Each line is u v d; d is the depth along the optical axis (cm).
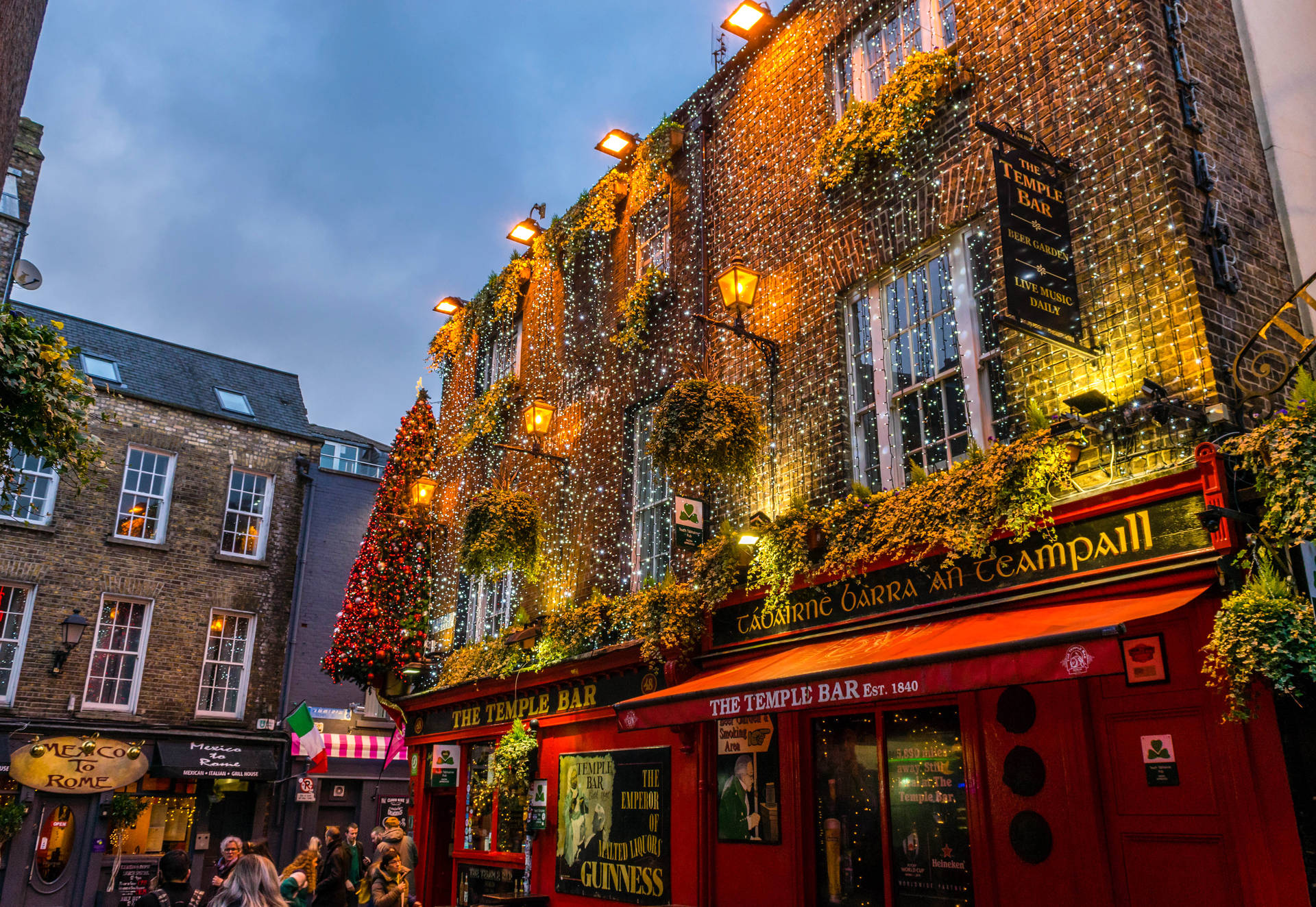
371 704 2175
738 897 789
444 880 1356
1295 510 466
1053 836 576
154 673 1830
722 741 838
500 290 1577
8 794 1600
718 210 1069
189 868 588
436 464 1616
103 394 1898
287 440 2150
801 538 762
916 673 528
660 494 1086
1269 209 664
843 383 844
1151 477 545
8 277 1622
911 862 664
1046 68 710
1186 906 506
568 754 1057
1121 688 558
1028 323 605
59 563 1775
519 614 1205
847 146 863
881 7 910
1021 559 620
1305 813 464
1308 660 437
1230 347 585
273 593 2041
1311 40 718
